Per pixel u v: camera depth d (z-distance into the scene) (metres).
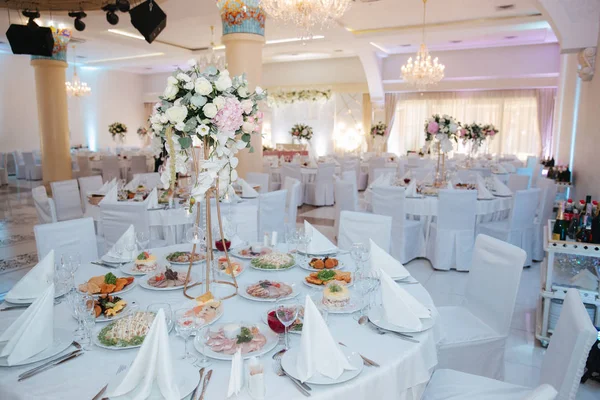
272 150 14.82
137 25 5.57
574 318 1.54
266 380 1.35
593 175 4.85
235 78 1.96
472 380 1.95
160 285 2.12
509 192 5.53
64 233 2.79
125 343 1.54
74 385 1.33
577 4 4.78
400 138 14.60
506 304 2.36
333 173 9.19
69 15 6.89
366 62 12.88
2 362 1.45
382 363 1.46
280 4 5.55
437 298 4.16
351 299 1.95
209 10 7.61
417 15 8.57
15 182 12.53
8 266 4.96
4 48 13.04
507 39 11.25
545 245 3.11
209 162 1.85
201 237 2.28
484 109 13.30
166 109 1.89
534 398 1.07
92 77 16.94
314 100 15.56
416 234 5.25
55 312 1.87
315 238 2.74
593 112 4.98
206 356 1.47
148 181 6.22
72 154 13.69
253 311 1.87
